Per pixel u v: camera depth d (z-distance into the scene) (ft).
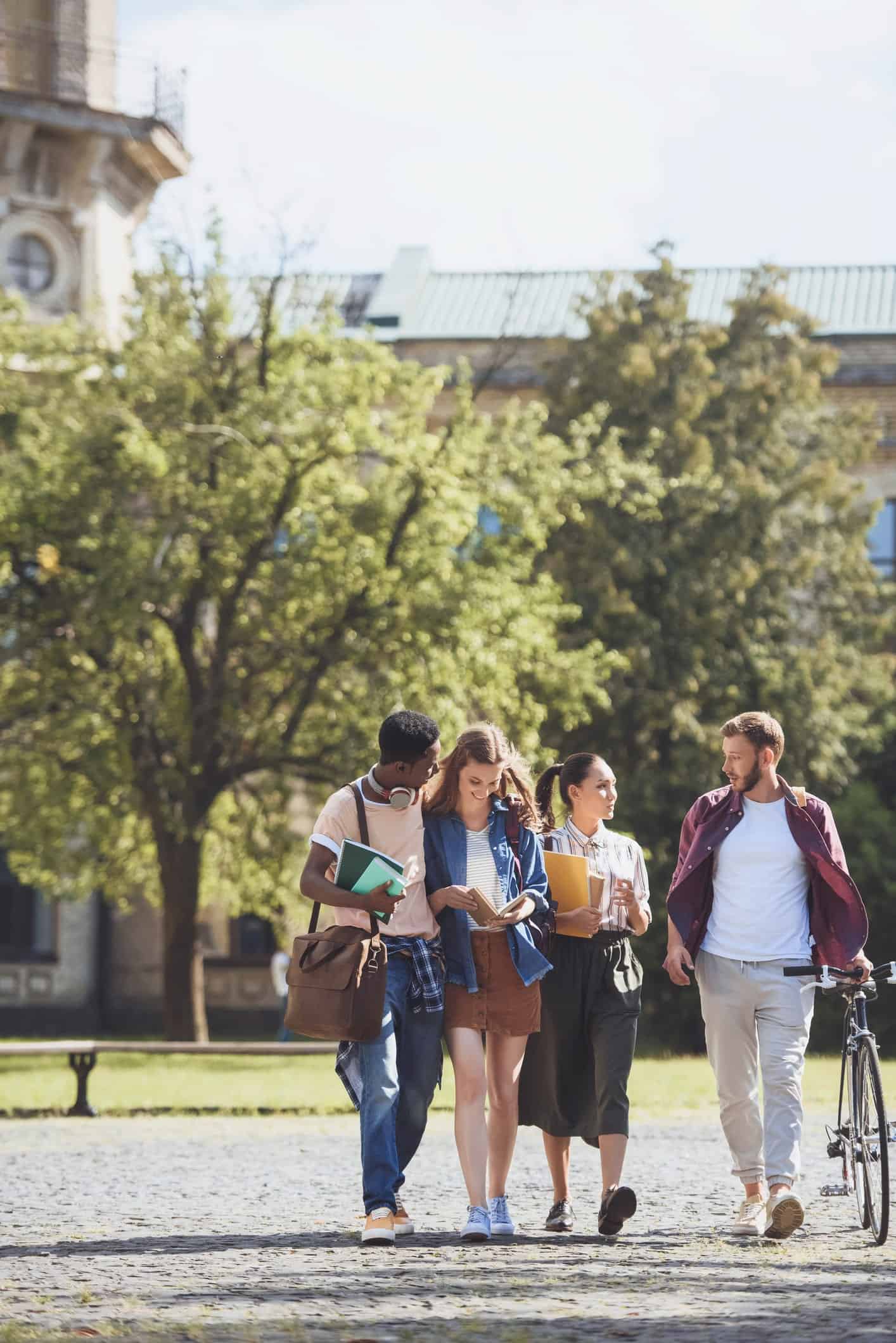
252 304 110.83
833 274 175.83
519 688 111.45
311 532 102.47
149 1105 68.85
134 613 96.63
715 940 32.37
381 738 30.55
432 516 101.50
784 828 32.53
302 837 106.22
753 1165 32.37
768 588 132.05
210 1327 22.15
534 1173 45.47
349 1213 36.65
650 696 125.80
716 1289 25.23
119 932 144.36
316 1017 29.68
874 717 138.00
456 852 31.07
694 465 127.85
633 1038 32.01
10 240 138.72
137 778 104.37
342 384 105.19
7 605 102.01
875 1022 112.68
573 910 31.68
